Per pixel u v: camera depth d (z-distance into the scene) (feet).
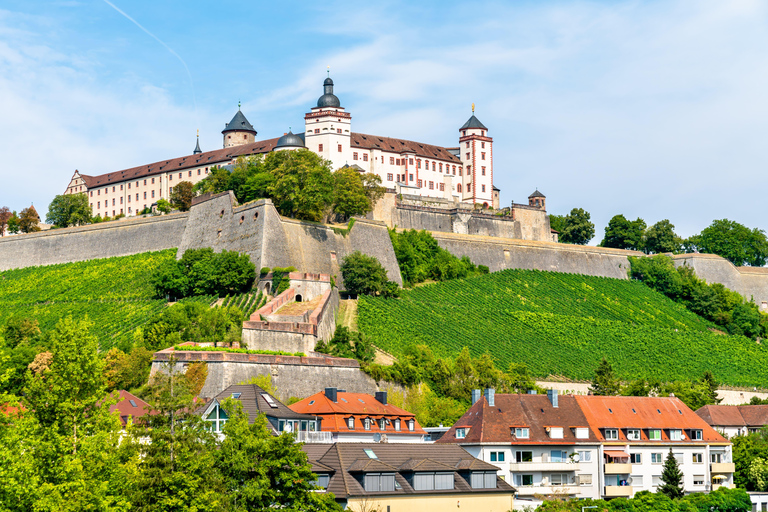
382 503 237.45
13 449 199.72
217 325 410.31
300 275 485.15
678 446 334.24
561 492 298.35
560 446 310.24
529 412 318.86
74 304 528.22
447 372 425.69
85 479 203.92
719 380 547.90
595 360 528.63
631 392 452.76
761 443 363.35
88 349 241.14
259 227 516.73
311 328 431.02
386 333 481.87
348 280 530.68
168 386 219.00
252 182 550.77
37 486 197.16
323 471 237.86
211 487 206.49
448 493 248.11
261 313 446.19
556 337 551.18
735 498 307.58
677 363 558.97
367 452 253.24
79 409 231.91
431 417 386.93
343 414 316.19
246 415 225.15
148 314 482.28
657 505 281.74
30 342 435.94
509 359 495.82
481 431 303.27
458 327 524.11
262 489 208.44
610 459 320.09
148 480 203.10
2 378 215.31
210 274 492.54
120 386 364.17
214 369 366.84
